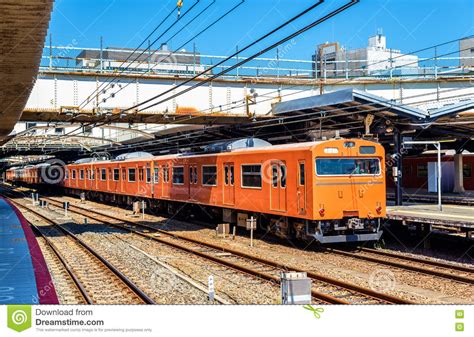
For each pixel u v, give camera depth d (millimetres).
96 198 37031
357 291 9609
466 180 27234
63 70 21484
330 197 13766
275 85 24297
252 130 22188
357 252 14156
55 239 17453
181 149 27531
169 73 23359
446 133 18609
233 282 10570
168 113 18734
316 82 24562
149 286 10305
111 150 37531
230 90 23594
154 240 16688
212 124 20625
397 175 17297
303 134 20500
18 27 7004
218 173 18250
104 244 16062
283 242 15891
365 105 14961
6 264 9922
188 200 20750
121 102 22016
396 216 14422
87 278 11102
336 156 13930
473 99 15336
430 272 10930
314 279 10766
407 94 26047
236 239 16828
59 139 37500
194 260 13094
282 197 14812
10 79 9984
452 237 14109
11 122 15688
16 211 22047
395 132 17203
